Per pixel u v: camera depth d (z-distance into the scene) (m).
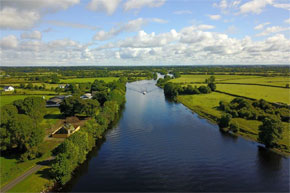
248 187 53.16
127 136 87.12
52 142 75.06
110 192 50.69
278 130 74.00
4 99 148.88
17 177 53.31
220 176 57.84
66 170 52.78
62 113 113.38
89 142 71.00
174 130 94.88
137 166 62.97
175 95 177.50
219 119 107.06
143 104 152.12
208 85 199.62
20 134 60.97
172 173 59.38
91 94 175.50
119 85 191.25
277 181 55.53
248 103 119.62
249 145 78.19
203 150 73.94
